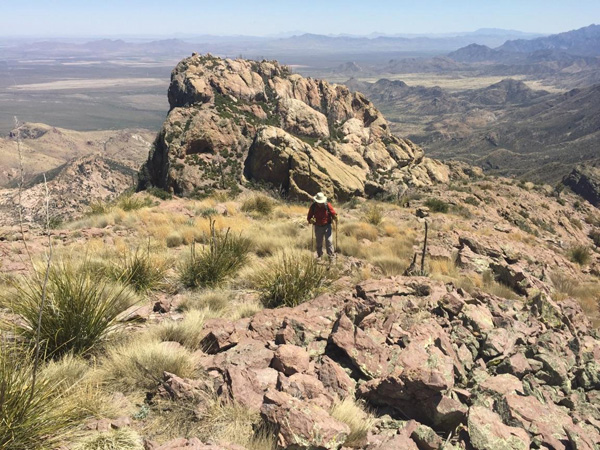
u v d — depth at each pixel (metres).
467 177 99.75
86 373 4.64
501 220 33.41
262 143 66.81
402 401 4.56
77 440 3.48
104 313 5.77
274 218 19.83
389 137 104.50
